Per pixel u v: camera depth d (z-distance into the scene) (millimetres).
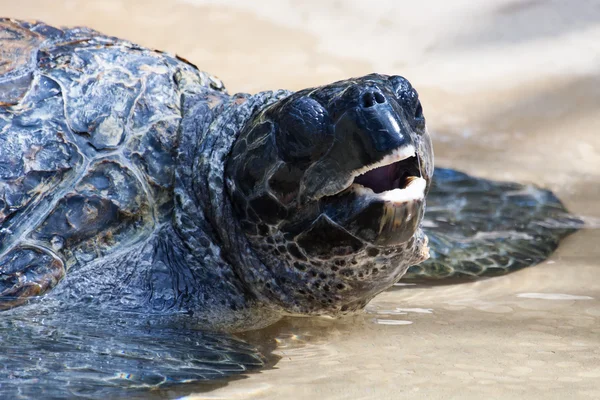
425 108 23750
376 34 28953
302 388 8820
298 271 10734
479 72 26109
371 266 10375
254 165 10484
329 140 9695
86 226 10922
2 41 12406
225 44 27812
